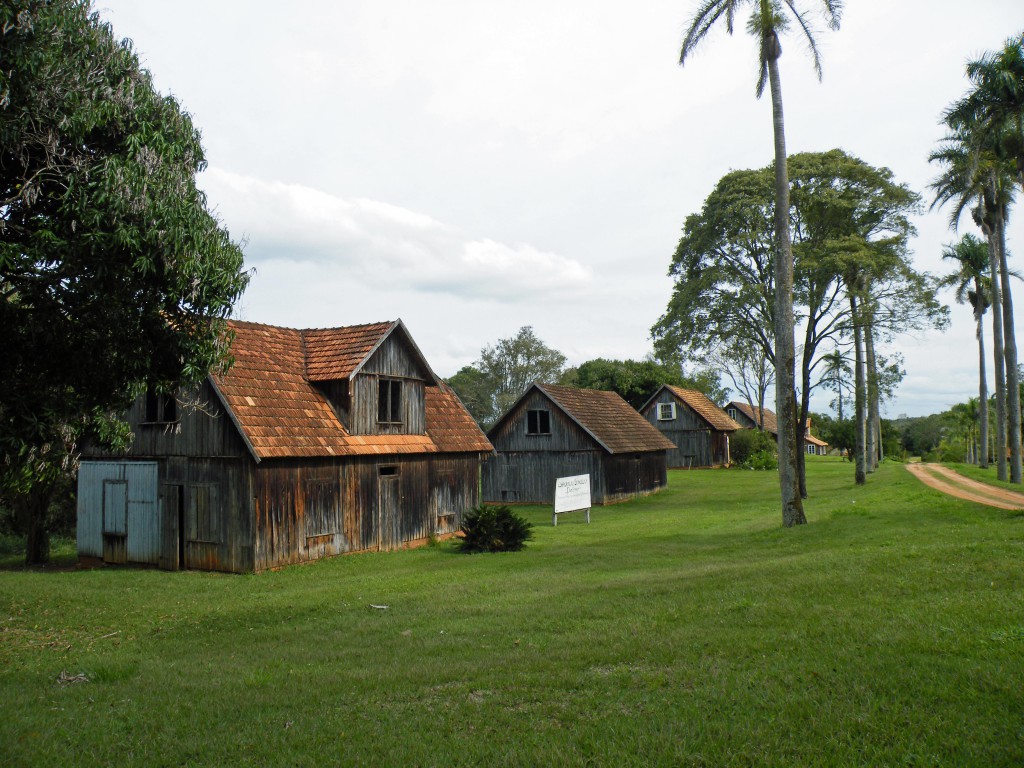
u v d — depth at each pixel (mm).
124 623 12602
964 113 28453
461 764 5371
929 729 5391
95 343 10453
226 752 5875
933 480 32312
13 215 9883
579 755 5398
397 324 23469
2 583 17484
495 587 14102
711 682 6812
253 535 18656
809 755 5168
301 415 20891
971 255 44094
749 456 64562
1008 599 8805
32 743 6168
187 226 10367
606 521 29781
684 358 33469
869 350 39438
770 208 29656
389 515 23109
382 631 10703
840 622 8547
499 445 41812
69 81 9391
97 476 21984
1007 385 36625
